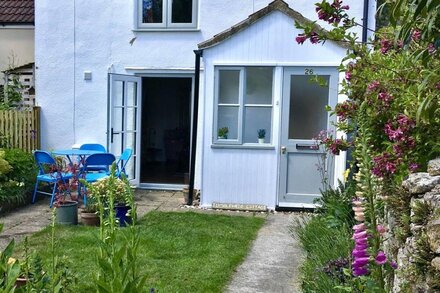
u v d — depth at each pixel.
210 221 6.52
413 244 2.30
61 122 9.48
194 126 7.89
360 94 4.21
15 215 6.91
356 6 8.02
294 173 7.44
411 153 3.18
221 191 7.57
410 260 2.27
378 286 2.04
